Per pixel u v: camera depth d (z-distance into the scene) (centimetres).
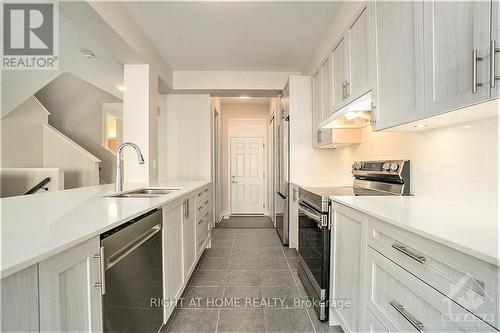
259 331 165
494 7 76
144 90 276
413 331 87
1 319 54
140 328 122
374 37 152
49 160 489
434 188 142
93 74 332
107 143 557
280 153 378
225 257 300
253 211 566
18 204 133
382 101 144
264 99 521
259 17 233
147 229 130
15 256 59
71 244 72
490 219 95
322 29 255
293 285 228
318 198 177
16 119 448
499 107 91
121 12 212
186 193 202
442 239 73
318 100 278
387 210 114
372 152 212
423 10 109
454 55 93
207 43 282
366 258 121
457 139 126
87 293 82
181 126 394
